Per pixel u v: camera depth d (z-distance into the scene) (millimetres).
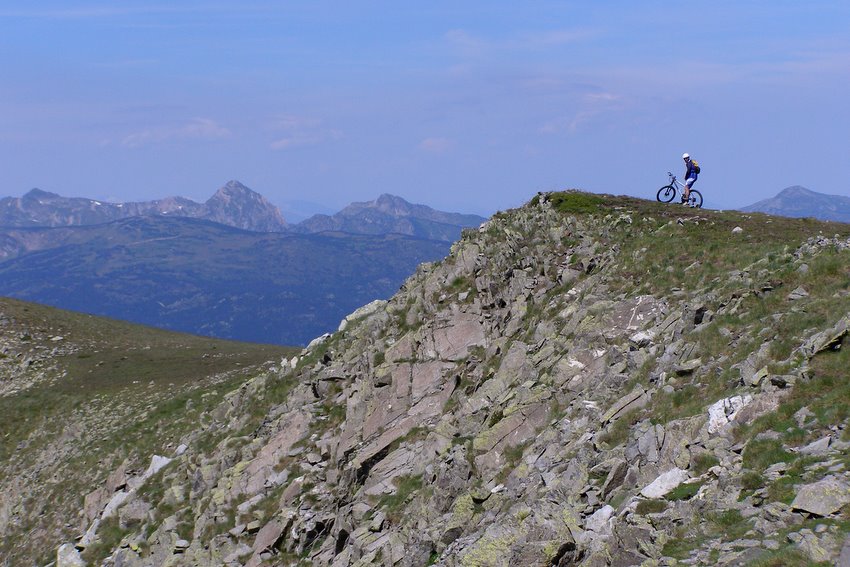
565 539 19047
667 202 47938
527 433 29281
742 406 20984
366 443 38062
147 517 47938
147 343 115312
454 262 46531
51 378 96125
